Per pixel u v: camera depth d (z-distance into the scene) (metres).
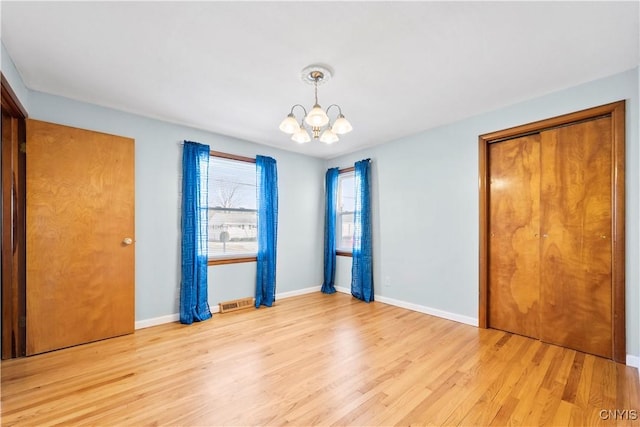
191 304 3.25
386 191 3.98
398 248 3.83
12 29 1.71
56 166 2.52
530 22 1.66
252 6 1.54
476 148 3.07
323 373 2.13
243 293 3.85
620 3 1.51
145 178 3.11
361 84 2.39
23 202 2.42
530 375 2.09
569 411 1.71
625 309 2.22
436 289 3.43
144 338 2.78
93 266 2.69
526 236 2.80
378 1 1.50
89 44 1.87
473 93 2.56
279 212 4.30
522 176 2.83
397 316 3.43
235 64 2.10
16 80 2.15
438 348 2.55
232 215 3.85
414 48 1.91
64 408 1.73
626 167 2.21
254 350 2.52
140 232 3.07
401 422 1.62
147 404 1.77
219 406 1.75
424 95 2.60
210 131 3.58
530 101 2.69
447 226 3.32
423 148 3.56
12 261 2.38
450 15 1.61
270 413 1.69
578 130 2.49
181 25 1.69
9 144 2.37
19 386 1.96
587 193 2.44
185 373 2.13
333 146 4.20
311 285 4.69
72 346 2.57
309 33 1.76
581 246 2.47
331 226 4.67
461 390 1.92
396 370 2.18
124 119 2.97
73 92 2.55
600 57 2.02
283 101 2.72
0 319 2.33
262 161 3.98
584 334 2.45
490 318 3.04
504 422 1.62
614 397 1.83
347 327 3.07
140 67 2.15
